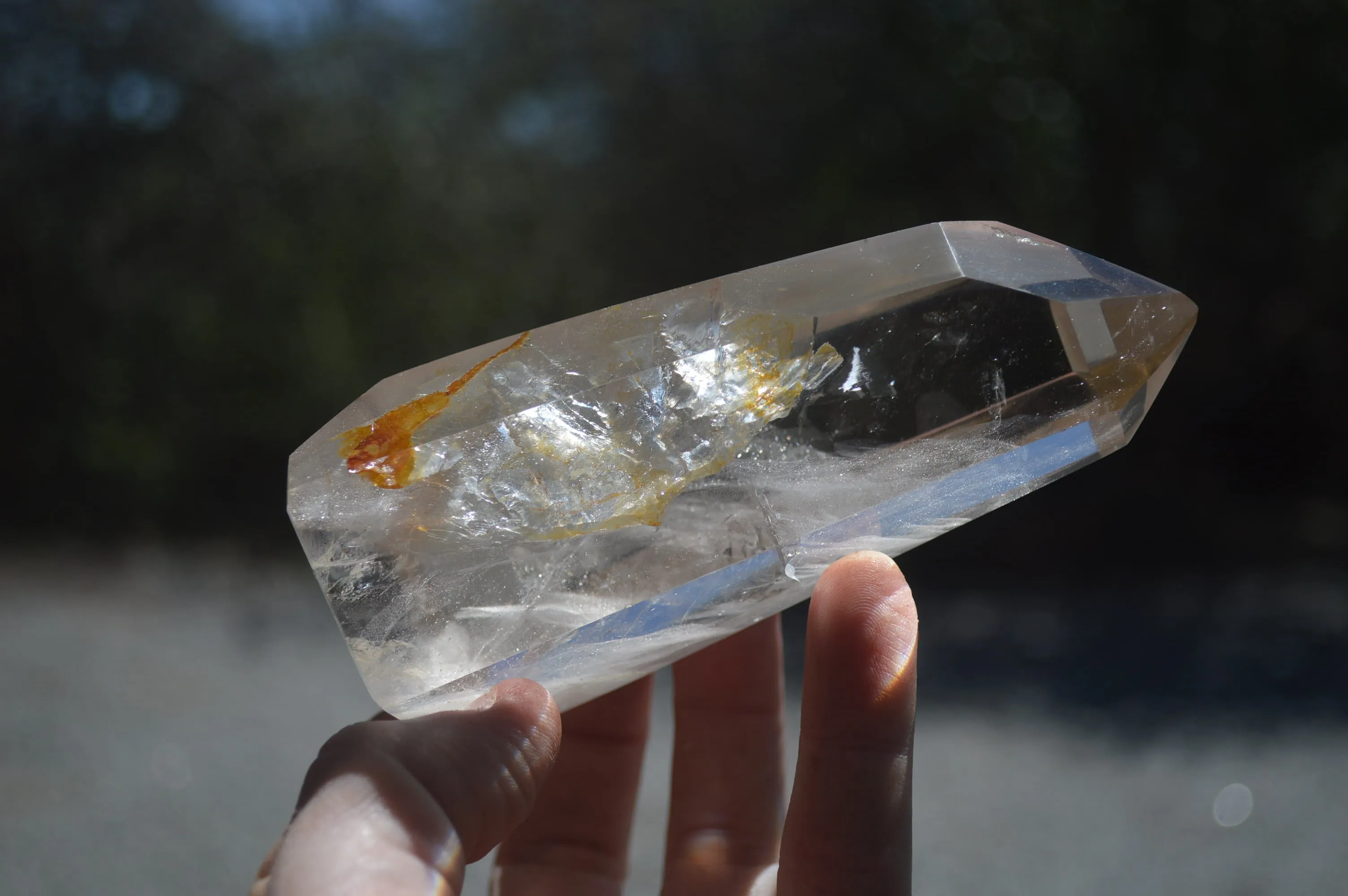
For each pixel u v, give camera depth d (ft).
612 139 5.07
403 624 0.57
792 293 0.61
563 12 5.35
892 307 0.60
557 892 0.78
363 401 0.59
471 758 0.56
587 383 0.59
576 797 0.80
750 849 0.78
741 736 0.80
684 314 0.60
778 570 0.61
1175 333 0.62
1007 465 0.62
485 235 5.37
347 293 5.02
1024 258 0.62
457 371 0.59
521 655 0.58
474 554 0.57
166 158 4.97
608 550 0.59
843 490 0.61
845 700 0.62
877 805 0.62
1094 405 0.61
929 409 0.60
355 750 0.55
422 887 0.52
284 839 0.53
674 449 0.59
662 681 2.58
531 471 0.58
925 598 3.55
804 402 0.60
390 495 0.57
